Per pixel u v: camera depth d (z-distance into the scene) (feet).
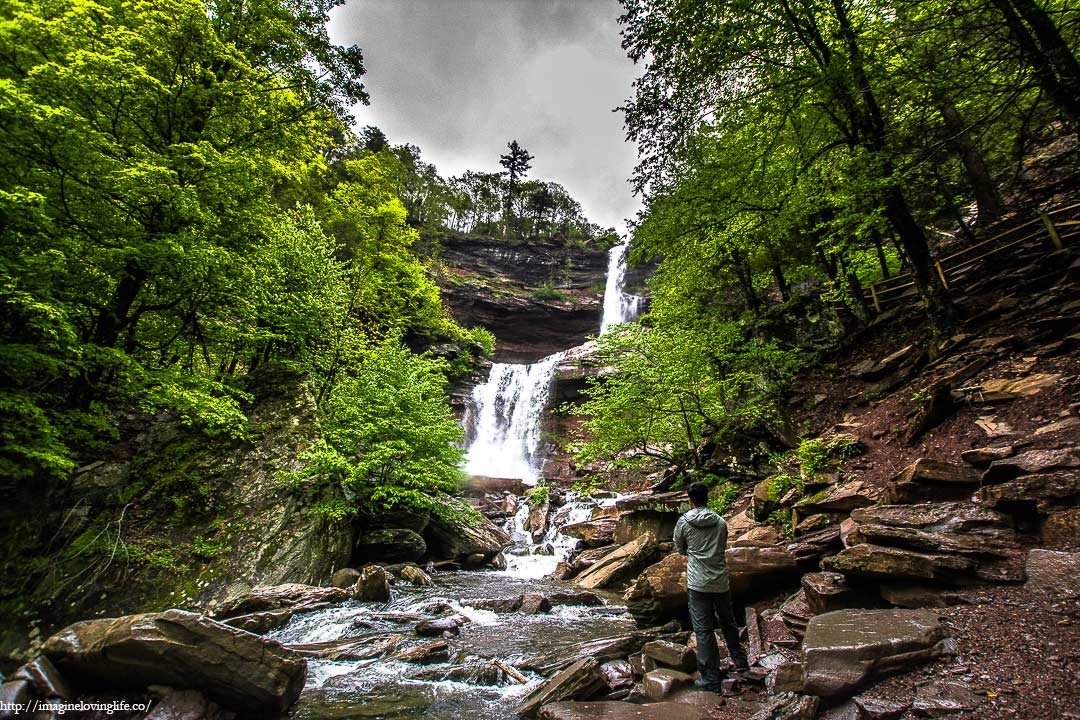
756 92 35.29
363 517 45.65
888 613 13.71
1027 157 52.42
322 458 38.68
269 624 26.03
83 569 28.60
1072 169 46.60
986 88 29.71
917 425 27.02
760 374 47.60
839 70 31.32
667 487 47.50
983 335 32.14
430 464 49.06
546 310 172.55
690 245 48.06
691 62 34.22
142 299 35.81
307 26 38.37
